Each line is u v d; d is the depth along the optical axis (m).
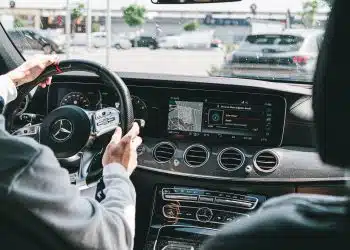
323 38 0.83
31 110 2.90
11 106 2.03
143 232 2.81
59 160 1.99
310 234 0.80
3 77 1.73
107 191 1.48
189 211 2.74
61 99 2.88
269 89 2.66
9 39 3.18
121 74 2.89
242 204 2.66
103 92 2.85
